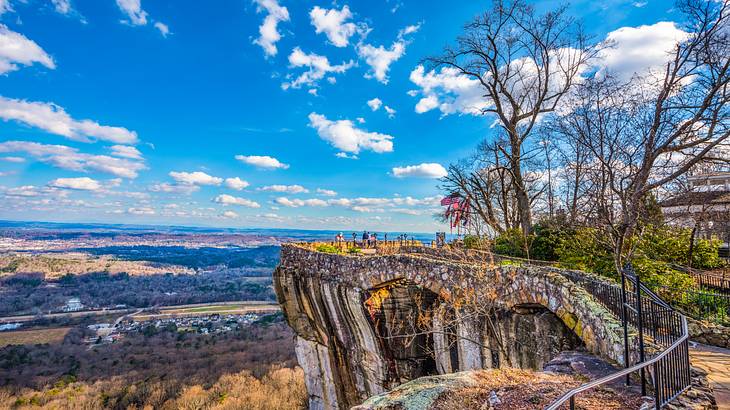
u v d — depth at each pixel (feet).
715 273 53.16
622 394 21.42
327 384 66.59
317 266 65.41
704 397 19.77
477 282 40.65
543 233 65.62
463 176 93.56
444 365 45.98
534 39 78.43
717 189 87.10
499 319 39.42
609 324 27.50
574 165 70.13
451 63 87.35
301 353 73.15
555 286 33.42
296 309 72.49
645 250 54.54
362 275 54.49
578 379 24.75
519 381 25.63
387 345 52.60
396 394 26.32
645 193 55.06
